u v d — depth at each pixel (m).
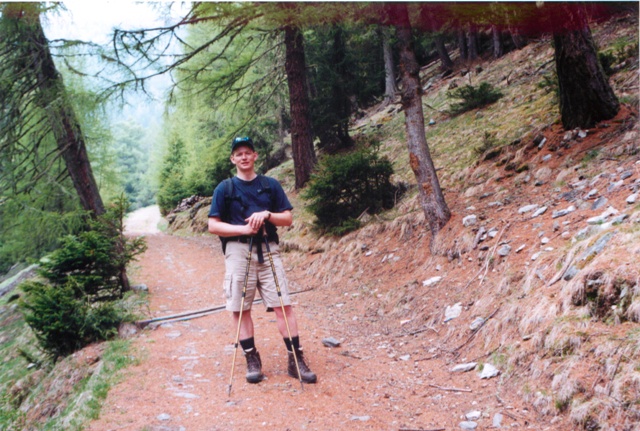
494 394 3.99
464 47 21.23
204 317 7.41
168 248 15.98
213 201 4.55
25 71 9.71
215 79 13.77
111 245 8.16
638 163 5.86
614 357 3.40
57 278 7.60
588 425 3.19
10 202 11.84
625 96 7.73
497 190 7.73
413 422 3.78
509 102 12.53
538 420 3.50
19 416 6.00
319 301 8.02
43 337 7.27
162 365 5.26
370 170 10.09
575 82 7.43
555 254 4.99
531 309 4.51
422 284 6.79
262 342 5.88
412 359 5.16
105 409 4.18
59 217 11.16
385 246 8.68
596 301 3.93
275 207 4.67
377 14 7.41
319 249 10.28
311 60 17.58
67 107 9.56
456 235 7.02
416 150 7.51
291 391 4.38
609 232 4.45
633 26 12.41
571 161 7.02
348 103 17.59
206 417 3.92
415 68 7.51
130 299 8.09
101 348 6.48
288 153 24.88
